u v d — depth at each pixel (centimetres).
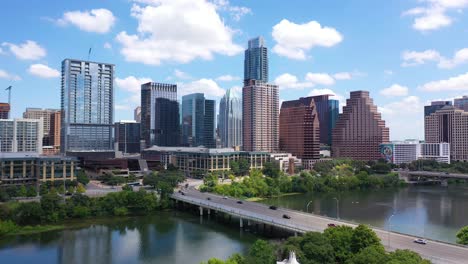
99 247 16375
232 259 11231
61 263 14375
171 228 19938
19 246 16388
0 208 18988
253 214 18838
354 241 11925
